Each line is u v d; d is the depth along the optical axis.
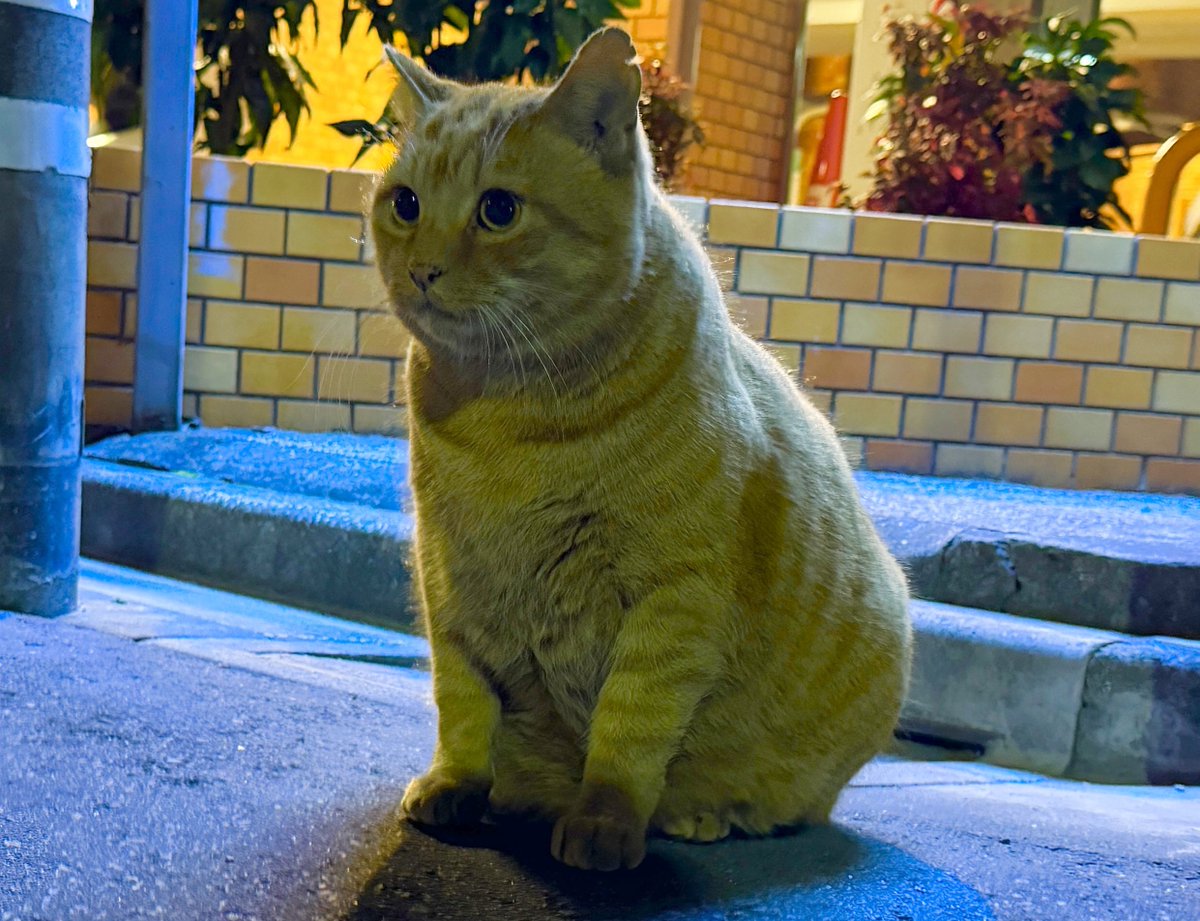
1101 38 3.89
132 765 1.79
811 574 1.72
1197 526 2.84
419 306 1.59
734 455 1.62
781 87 5.00
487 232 1.57
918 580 2.65
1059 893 1.70
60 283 2.36
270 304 3.19
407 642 2.59
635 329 1.58
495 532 1.61
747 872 1.64
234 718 2.07
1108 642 2.43
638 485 1.56
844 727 1.82
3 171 2.32
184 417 3.19
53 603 2.39
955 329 3.24
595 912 1.46
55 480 2.38
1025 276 3.24
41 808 1.60
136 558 2.87
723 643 1.62
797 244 3.20
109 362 3.15
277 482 2.92
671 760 1.71
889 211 3.65
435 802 1.67
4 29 2.31
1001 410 3.26
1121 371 3.27
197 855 1.52
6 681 2.10
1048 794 2.27
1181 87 5.28
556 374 1.57
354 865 1.54
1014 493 3.12
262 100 3.67
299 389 3.21
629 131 1.60
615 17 3.59
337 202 3.18
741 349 1.84
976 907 1.61
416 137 1.67
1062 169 3.81
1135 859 1.89
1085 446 3.28
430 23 3.60
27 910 1.34
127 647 2.27
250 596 2.78
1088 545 2.59
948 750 2.50
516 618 1.65
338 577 2.72
